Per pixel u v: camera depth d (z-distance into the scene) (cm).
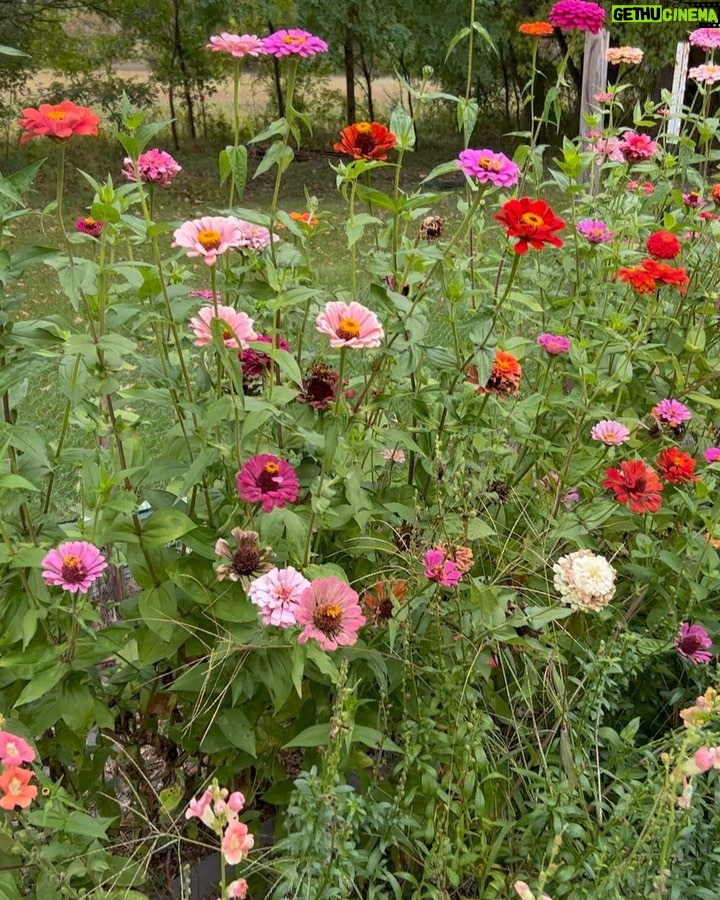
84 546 165
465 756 169
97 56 1290
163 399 188
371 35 1196
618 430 236
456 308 249
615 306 295
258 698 196
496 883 162
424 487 239
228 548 170
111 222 175
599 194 325
